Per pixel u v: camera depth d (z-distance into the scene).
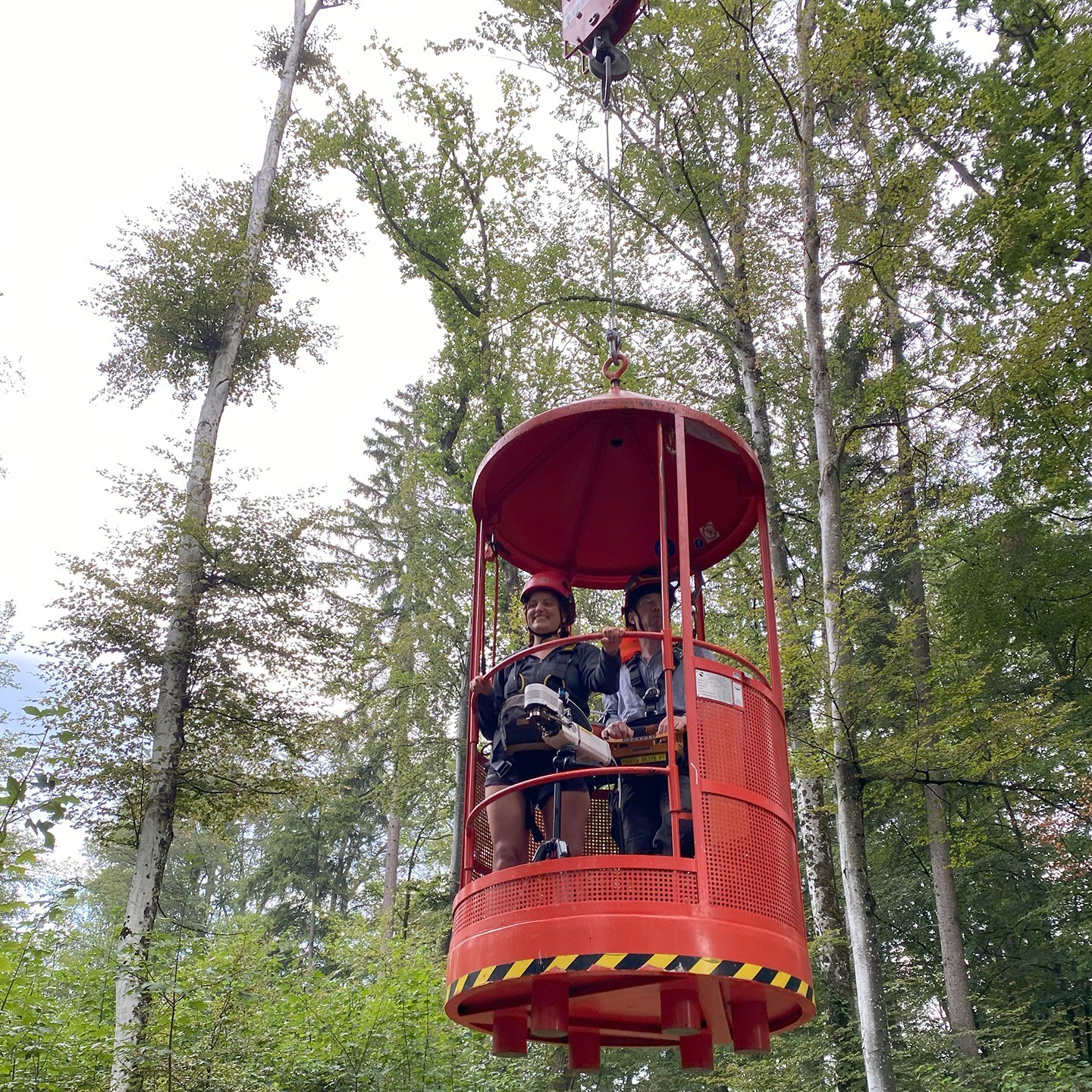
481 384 23.03
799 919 6.14
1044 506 16.41
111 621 16.84
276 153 23.39
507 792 6.07
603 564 8.72
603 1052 25.03
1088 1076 14.62
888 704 15.28
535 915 5.59
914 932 23.83
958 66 20.61
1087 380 14.80
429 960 17.27
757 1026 6.08
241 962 13.52
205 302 20.86
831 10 14.80
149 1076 11.04
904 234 15.05
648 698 6.68
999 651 17.81
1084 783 17.09
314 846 39.34
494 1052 6.53
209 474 18.95
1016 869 21.72
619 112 20.02
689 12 15.84
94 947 15.70
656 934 5.40
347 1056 13.56
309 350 22.30
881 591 22.55
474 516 7.60
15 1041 9.62
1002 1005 19.56
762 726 6.43
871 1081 11.16
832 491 14.45
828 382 15.13
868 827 22.55
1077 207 15.60
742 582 18.81
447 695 26.41
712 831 5.77
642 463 7.82
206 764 17.58
